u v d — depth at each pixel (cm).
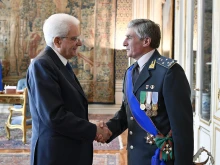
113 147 530
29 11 889
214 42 290
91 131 200
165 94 190
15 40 888
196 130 393
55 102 192
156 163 192
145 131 200
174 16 543
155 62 200
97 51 890
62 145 199
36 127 203
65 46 207
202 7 369
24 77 890
